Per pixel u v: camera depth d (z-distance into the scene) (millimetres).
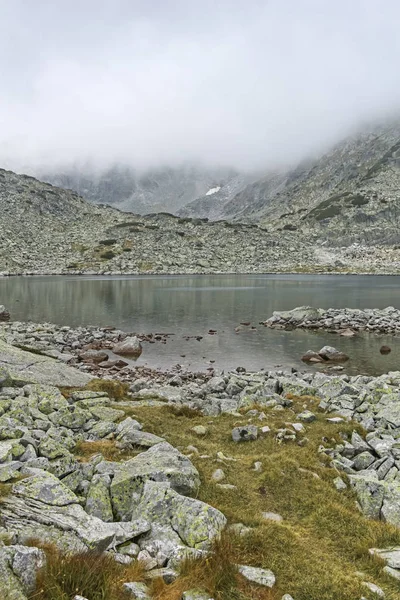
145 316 67750
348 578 8547
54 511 9109
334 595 7988
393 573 8969
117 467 11914
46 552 7672
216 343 48000
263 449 15953
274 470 13539
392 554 9680
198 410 21562
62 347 43469
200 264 193375
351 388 22891
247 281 144125
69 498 9625
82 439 15391
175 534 9156
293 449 15836
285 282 140125
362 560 9586
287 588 8070
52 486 9930
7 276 155750
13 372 22422
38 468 11180
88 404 19922
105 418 17938
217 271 184625
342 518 11250
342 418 18984
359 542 10203
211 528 9250
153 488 10383
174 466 12133
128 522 9336
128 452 14391
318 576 8492
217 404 22484
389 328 55312
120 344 43844
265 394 23641
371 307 75938
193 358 41000
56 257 187000
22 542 7945
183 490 11328
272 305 80812
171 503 9938
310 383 29594
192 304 82750
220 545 8797
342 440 16750
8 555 7105
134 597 7172
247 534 9625
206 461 14312
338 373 35844
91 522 8898
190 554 8344
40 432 14586
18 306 79125
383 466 14281
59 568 7273
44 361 26047
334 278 161125
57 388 20938
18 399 18000
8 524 8414
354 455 15828
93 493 10367
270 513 11344
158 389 25500
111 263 184625
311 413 19422
